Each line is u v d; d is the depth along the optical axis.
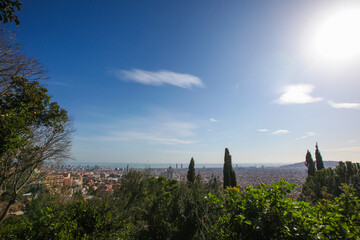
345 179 12.98
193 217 5.13
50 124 7.16
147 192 10.09
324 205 2.58
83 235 4.81
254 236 2.33
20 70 7.04
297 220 2.13
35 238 4.36
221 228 2.95
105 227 5.19
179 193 6.72
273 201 2.28
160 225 6.55
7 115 4.51
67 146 14.07
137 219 7.14
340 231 1.98
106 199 7.10
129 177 10.62
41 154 12.14
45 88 6.70
